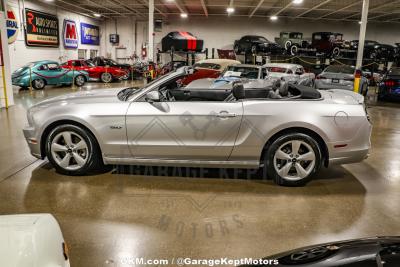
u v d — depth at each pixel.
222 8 21.03
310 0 16.89
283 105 3.84
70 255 2.54
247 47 20.48
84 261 2.47
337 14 21.72
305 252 1.74
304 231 2.96
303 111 3.80
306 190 3.88
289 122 3.77
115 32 25.81
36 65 14.52
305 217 3.22
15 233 1.57
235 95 3.94
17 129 6.63
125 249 2.64
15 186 3.80
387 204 3.55
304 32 24.95
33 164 4.55
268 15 23.38
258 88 4.46
